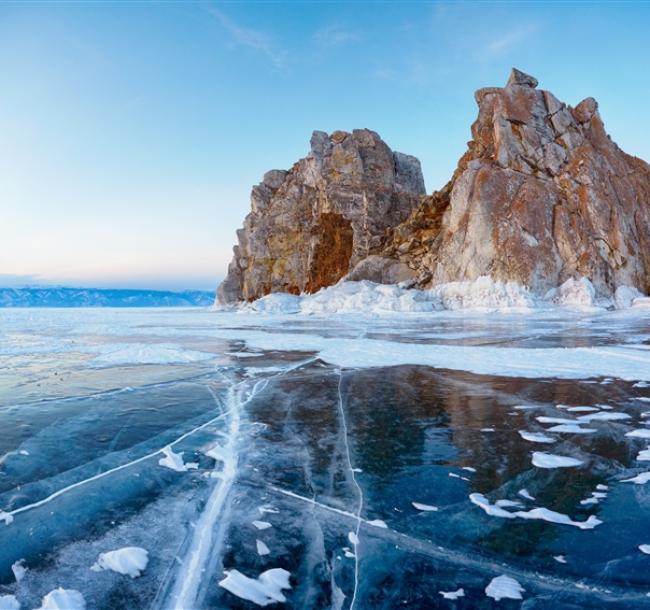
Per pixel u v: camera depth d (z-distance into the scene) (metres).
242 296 55.09
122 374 9.55
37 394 7.61
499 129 37.72
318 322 26.38
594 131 38.28
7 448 4.91
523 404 6.68
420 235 42.19
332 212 47.75
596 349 12.27
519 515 3.33
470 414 6.18
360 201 47.41
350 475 4.12
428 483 3.93
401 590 2.49
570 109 39.72
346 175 47.94
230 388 8.05
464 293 34.84
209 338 17.58
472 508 3.45
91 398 7.30
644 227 34.59
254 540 3.02
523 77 39.69
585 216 34.03
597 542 2.95
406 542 2.98
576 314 28.62
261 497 3.68
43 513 3.44
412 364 10.58
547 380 8.48
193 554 2.87
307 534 3.10
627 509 3.40
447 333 18.02
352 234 47.38
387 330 19.81
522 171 37.03
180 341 16.45
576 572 2.63
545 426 5.57
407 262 41.81
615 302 32.00
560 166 36.69
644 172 37.81
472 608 2.34
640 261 33.75
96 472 4.24
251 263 53.28
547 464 4.33
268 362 11.09
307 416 6.17
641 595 2.42
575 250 33.34
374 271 42.31
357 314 33.94
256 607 2.36
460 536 3.05
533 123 37.91
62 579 2.62
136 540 3.04
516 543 2.95
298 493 3.76
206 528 3.19
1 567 2.75
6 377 9.25
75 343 16.27
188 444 5.02
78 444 5.04
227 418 6.08
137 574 2.66
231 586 2.54
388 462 4.44
